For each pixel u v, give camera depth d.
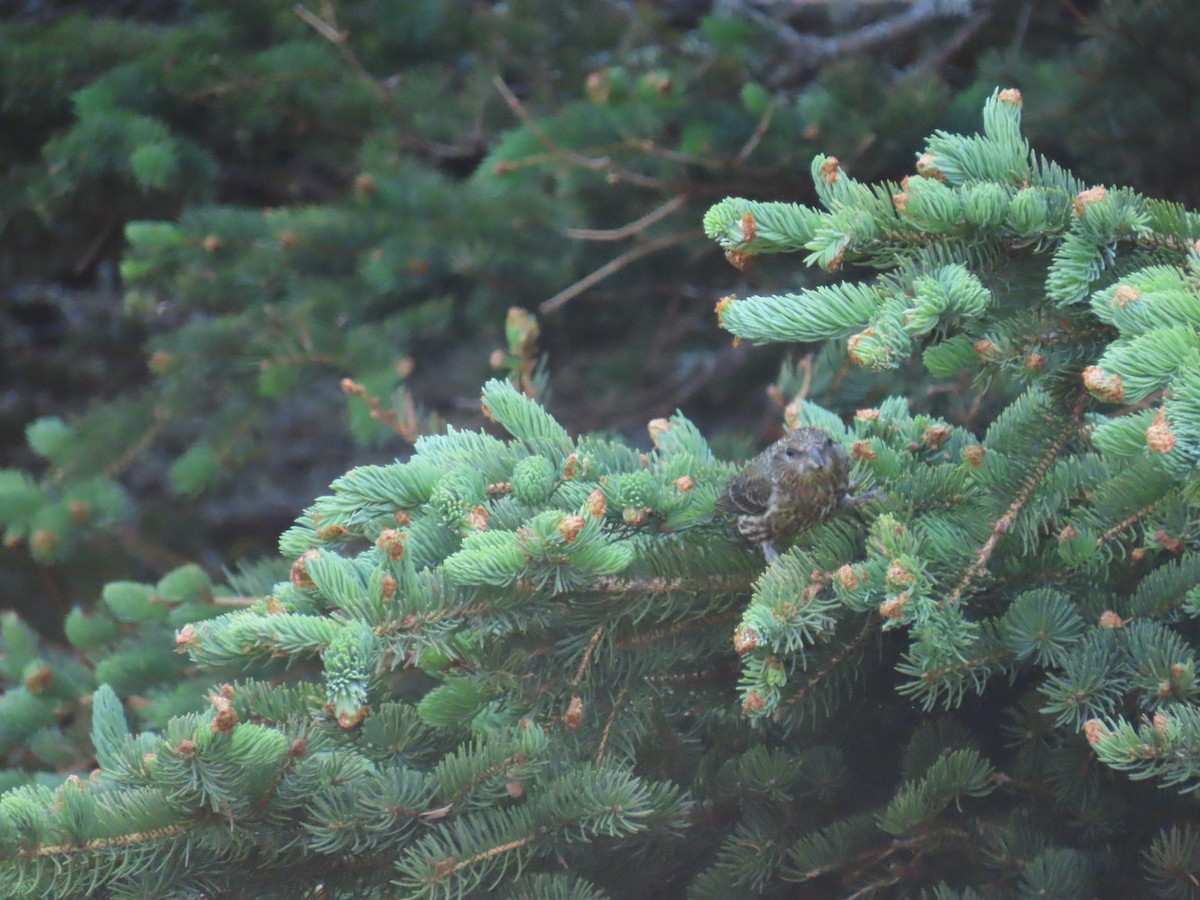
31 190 4.22
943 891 3.46
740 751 3.57
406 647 3.45
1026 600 3.46
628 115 4.08
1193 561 3.48
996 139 3.46
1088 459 3.52
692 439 3.69
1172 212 3.40
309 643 3.43
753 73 4.34
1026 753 3.50
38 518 4.14
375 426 4.11
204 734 3.40
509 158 4.10
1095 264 3.40
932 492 3.55
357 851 3.45
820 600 3.48
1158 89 4.04
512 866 3.46
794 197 4.12
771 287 4.23
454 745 3.52
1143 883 3.46
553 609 3.49
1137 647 3.44
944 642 3.45
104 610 4.14
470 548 3.46
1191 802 3.48
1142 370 3.32
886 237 3.43
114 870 3.41
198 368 4.23
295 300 4.31
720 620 3.55
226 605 3.95
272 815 3.44
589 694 3.53
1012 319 3.43
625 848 3.51
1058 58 4.15
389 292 4.37
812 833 3.50
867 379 3.93
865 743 3.57
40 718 3.94
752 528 3.56
